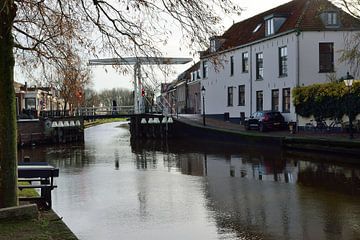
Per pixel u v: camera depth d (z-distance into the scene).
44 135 36.50
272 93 33.47
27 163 11.71
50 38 10.18
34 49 10.02
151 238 7.89
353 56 22.25
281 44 32.03
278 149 23.95
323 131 27.11
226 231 8.21
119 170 17.95
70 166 19.78
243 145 27.69
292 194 11.66
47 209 8.97
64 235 6.76
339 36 30.12
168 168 18.22
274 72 32.97
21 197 9.84
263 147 25.44
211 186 13.36
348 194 11.39
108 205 10.82
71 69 10.99
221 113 41.47
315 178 14.12
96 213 9.98
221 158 21.12
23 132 34.59
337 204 10.27
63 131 37.69
